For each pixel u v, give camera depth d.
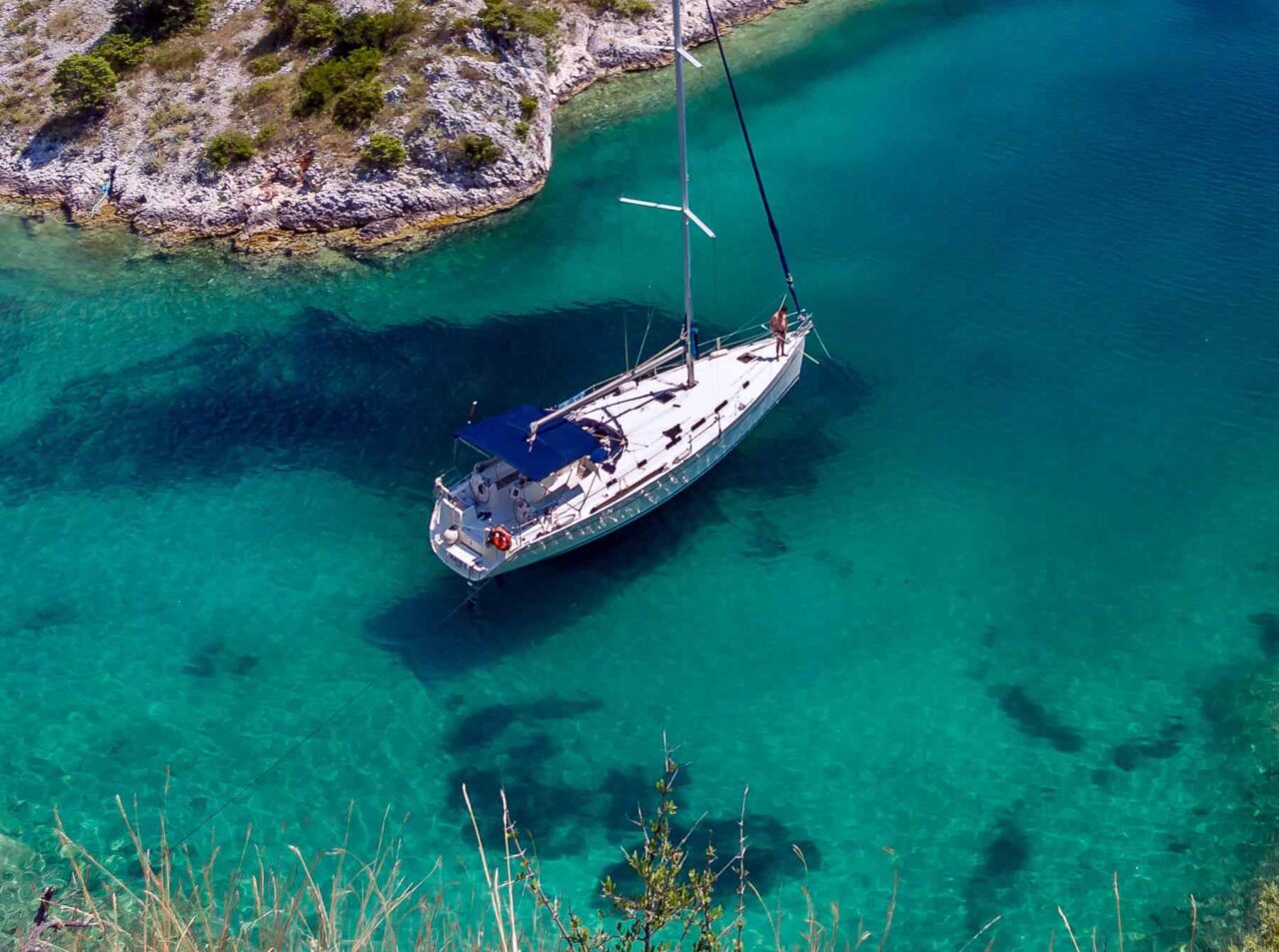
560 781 31.36
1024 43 66.25
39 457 42.66
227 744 32.66
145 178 56.66
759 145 58.75
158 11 62.66
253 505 40.41
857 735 32.28
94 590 37.59
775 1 69.88
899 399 43.44
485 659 34.91
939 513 38.97
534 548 35.41
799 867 28.89
